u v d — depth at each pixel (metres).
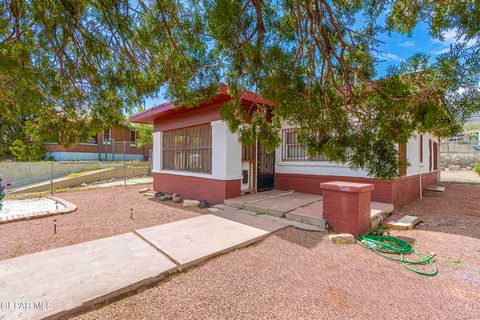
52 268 2.88
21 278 2.64
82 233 4.34
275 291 2.50
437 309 2.20
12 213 6.13
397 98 1.95
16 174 11.90
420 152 8.23
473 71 1.58
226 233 4.07
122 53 2.89
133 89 3.14
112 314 2.15
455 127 1.74
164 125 8.88
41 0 2.18
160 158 9.15
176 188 8.25
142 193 9.17
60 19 2.36
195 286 2.60
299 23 2.51
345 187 4.05
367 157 2.23
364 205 4.15
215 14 2.29
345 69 2.54
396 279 2.72
